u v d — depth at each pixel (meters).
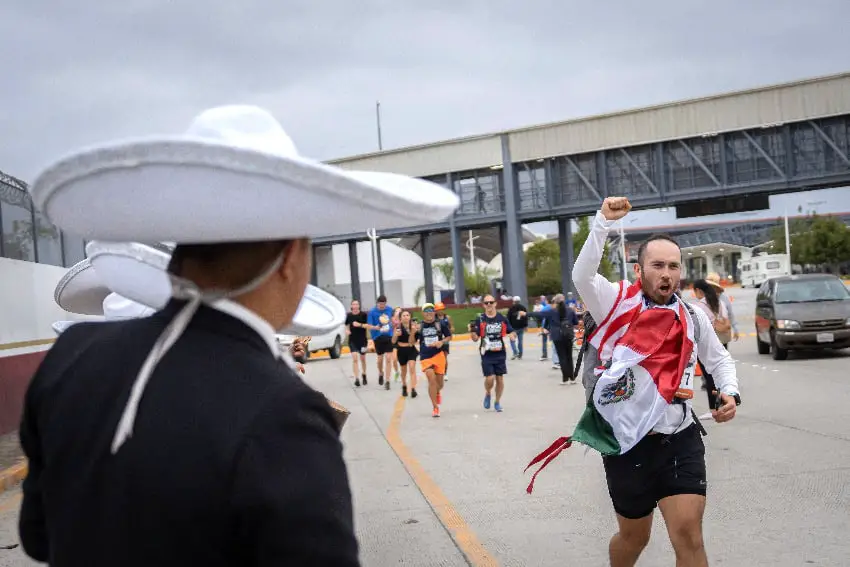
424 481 8.06
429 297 48.53
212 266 1.37
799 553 5.33
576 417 12.01
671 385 3.54
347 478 1.27
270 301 1.44
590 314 3.87
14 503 8.30
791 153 35.28
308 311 2.20
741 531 5.85
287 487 1.18
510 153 39.47
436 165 40.62
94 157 1.14
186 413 1.23
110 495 1.23
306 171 1.16
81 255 18.95
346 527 1.22
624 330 3.68
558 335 16.80
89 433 1.30
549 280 71.44
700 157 36.81
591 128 38.03
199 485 1.18
